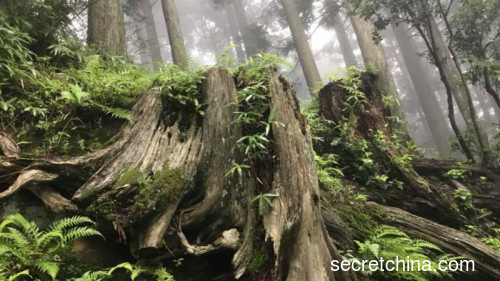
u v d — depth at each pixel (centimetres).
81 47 507
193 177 312
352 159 593
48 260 252
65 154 320
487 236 509
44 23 451
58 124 343
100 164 305
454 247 433
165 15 927
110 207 274
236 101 342
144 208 275
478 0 653
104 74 416
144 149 316
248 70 375
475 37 682
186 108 349
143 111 342
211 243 304
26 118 342
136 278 278
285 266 279
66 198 297
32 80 363
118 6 639
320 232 304
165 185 291
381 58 891
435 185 584
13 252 232
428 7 697
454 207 528
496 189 580
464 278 426
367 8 707
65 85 383
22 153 292
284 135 329
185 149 322
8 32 365
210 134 329
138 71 471
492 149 636
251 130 342
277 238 282
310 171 327
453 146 736
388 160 580
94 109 367
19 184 268
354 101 645
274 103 342
